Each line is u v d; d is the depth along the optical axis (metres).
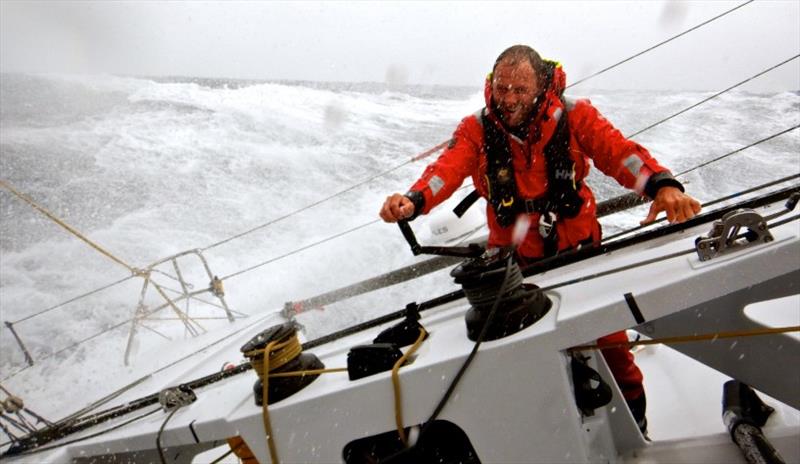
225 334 3.54
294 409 1.44
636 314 1.20
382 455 1.50
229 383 1.96
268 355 1.48
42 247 9.02
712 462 1.42
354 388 1.38
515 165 1.76
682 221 1.51
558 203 1.74
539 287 1.49
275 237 8.26
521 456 1.30
